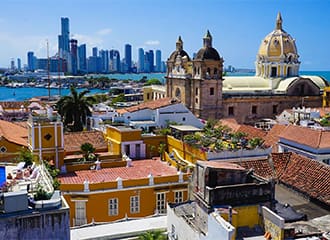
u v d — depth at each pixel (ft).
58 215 71.20
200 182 86.58
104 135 198.49
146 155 185.57
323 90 388.16
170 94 379.76
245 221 82.58
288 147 161.38
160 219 117.29
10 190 77.15
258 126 321.93
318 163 113.39
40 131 156.87
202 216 83.41
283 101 367.25
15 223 68.69
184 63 361.92
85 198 134.10
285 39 396.98
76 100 268.21
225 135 180.34
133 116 215.51
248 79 387.75
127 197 139.54
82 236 104.99
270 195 84.48
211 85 337.31
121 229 109.60
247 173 88.28
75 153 182.19
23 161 121.90
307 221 85.25
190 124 217.36
